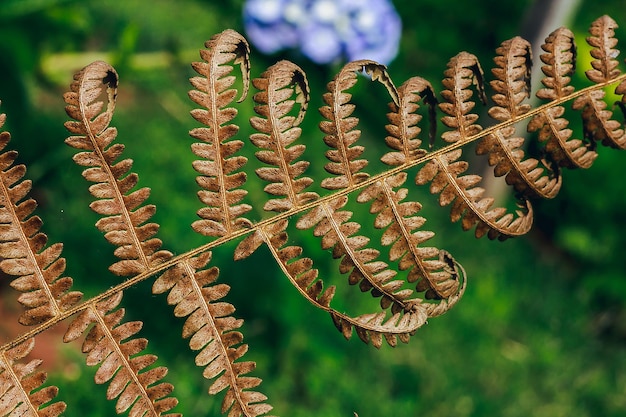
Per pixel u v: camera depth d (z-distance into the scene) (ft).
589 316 11.91
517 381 10.46
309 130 11.50
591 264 12.46
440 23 14.58
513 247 12.27
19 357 4.12
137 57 11.64
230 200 4.24
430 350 10.27
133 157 10.92
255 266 9.61
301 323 9.66
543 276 12.14
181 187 10.85
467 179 4.46
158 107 11.80
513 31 14.52
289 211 4.29
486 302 11.12
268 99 4.22
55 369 8.38
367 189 4.35
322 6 10.80
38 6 9.54
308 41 10.98
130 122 11.39
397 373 9.96
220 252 9.65
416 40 14.29
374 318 4.29
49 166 9.82
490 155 4.54
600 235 12.56
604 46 4.66
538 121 4.61
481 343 10.63
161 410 4.21
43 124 10.23
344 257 4.33
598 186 12.77
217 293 4.23
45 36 10.31
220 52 4.21
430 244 11.42
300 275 4.28
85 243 9.45
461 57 4.53
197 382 8.80
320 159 11.57
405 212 4.36
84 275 9.17
